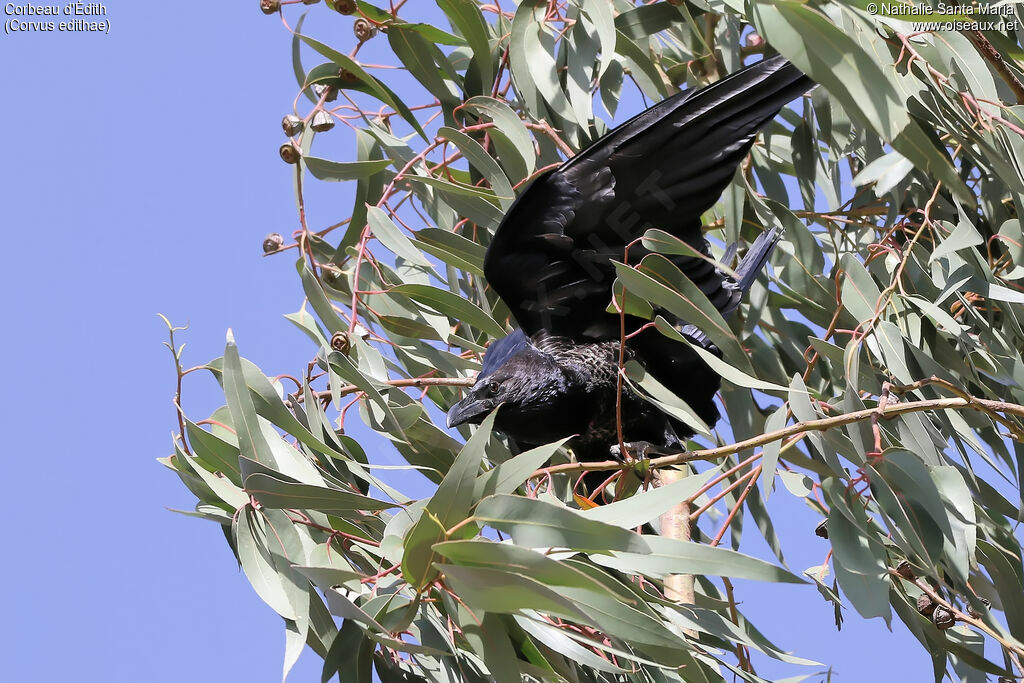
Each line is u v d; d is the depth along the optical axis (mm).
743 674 5738
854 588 5559
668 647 5230
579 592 5066
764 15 4957
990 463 6895
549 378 7184
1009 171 6227
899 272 6727
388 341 7734
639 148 6766
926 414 6875
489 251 7090
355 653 6051
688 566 4945
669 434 7402
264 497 5797
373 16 8117
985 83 6363
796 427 5531
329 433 6660
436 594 5527
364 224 7871
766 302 8375
